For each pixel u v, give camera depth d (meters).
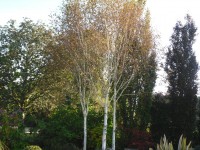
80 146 27.28
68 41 25.47
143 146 25.72
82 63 25.67
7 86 34.16
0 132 18.91
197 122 27.27
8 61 34.28
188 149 11.66
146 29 25.38
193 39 27.58
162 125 26.98
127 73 26.44
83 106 25.89
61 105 30.39
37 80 34.34
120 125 27.30
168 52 27.66
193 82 27.17
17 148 20.06
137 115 27.34
